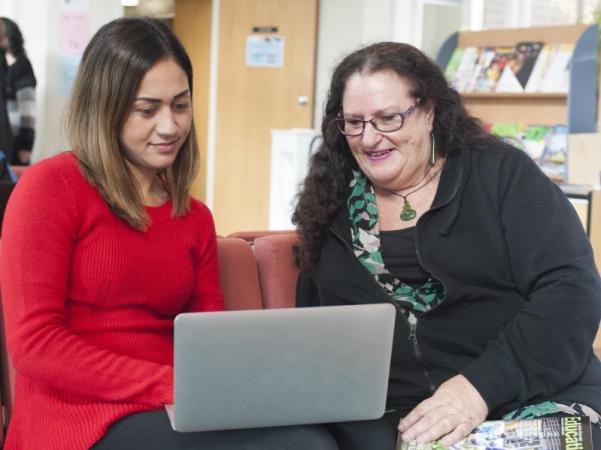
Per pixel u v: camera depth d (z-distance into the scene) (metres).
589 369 1.83
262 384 1.46
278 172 5.98
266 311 1.44
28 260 1.59
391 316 1.50
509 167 1.92
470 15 6.79
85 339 1.67
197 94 8.71
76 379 1.57
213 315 1.41
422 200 1.96
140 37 1.70
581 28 5.62
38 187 1.63
